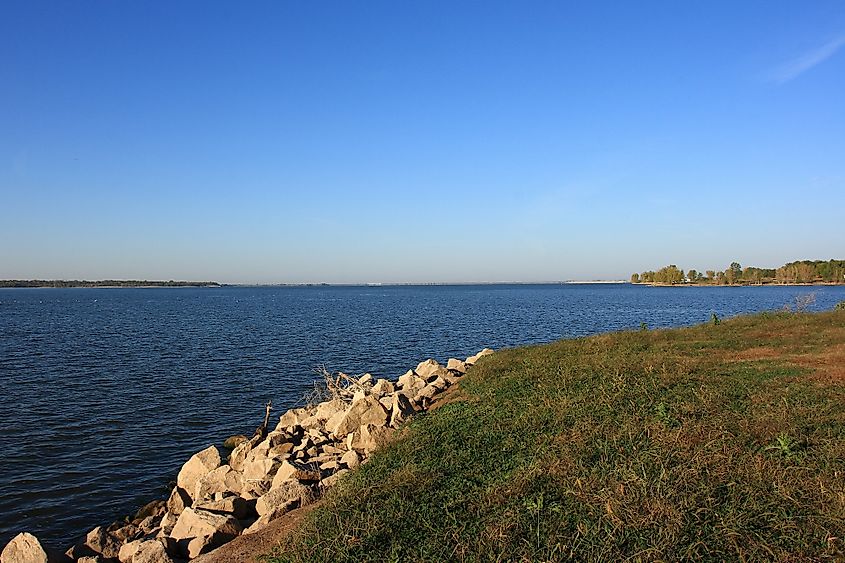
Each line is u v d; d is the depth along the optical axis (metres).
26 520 14.14
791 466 8.84
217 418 22.89
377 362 35.62
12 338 47.28
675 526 7.32
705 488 8.26
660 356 18.94
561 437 11.02
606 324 59.00
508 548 7.33
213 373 31.66
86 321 66.00
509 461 10.50
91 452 18.77
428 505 8.95
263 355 38.12
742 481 8.47
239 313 82.19
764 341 21.66
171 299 148.00
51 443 19.53
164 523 12.68
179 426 21.72
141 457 18.42
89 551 11.16
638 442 10.45
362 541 7.93
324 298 149.00
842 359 17.09
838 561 6.52
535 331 52.59
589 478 9.02
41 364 34.09
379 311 84.75
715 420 11.09
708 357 18.80
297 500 11.11
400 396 16.78
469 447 11.49
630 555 6.92
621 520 7.61
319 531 8.47
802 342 20.78
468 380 19.16
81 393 26.56
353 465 12.96
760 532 7.17
